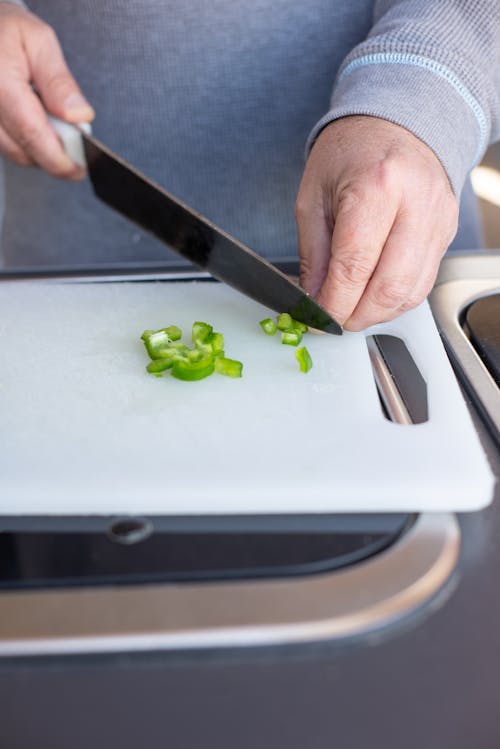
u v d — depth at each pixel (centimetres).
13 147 66
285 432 48
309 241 56
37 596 39
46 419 50
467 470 45
